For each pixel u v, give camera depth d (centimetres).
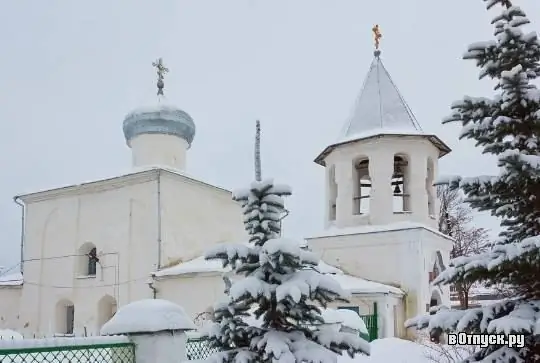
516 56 544
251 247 520
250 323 558
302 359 476
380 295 1920
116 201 2525
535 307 497
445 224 3288
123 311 586
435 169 2223
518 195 533
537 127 534
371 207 2136
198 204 2578
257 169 539
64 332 2595
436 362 1165
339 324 1102
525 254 478
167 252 2392
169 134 2725
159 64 2842
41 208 2728
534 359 505
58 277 2603
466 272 513
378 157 2142
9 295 2761
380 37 2403
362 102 2278
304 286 476
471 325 510
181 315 594
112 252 2481
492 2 557
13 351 468
